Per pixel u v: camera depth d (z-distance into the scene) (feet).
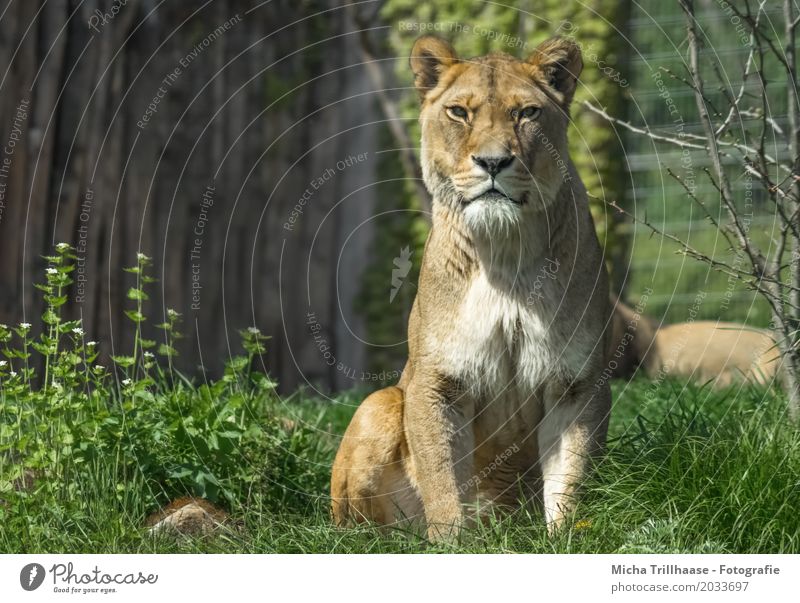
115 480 28.43
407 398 29.12
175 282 47.67
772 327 33.22
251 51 49.49
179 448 29.94
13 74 45.91
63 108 46.47
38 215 45.62
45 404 28.99
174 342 47.37
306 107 50.19
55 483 28.12
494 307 27.99
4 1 46.03
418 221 50.08
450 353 28.27
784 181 30.76
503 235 27.73
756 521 25.39
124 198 47.01
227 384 32.83
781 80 58.65
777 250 31.04
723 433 28.60
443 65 29.37
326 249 50.39
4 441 29.99
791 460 26.50
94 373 30.37
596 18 48.62
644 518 26.27
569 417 28.12
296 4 50.14
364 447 29.86
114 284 46.50
